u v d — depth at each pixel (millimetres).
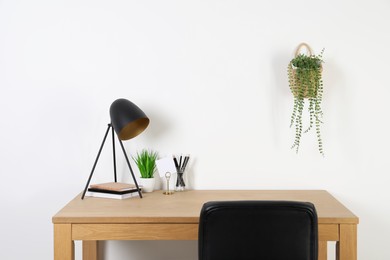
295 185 2635
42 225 2660
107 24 2641
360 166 2619
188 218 1968
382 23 2609
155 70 2641
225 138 2643
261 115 2633
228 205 1629
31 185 2658
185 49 2641
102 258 2680
